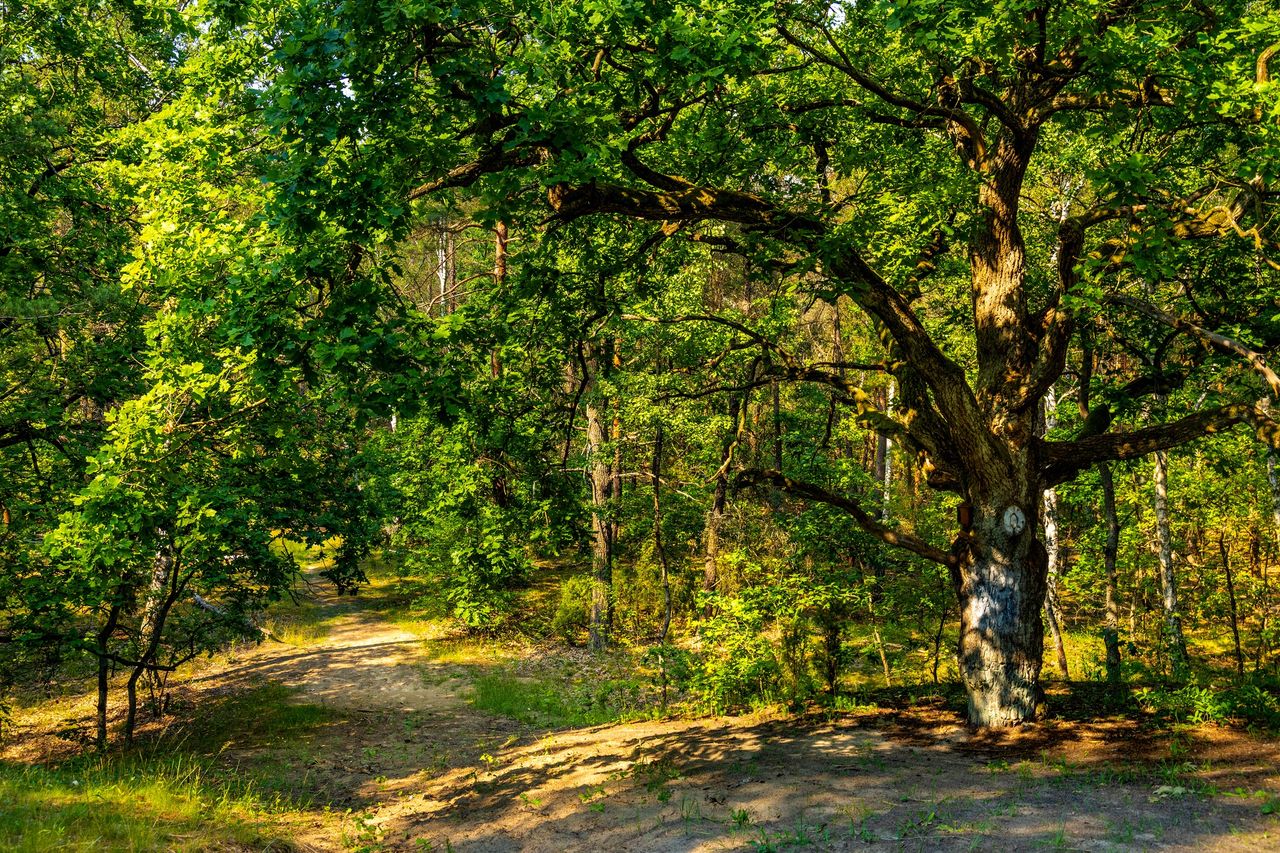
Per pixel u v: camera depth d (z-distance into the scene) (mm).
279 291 7625
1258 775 7641
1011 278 11078
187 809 8086
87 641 12578
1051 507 21672
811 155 11539
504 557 20422
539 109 7262
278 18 7938
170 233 9562
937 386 10734
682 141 11086
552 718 16031
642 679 19156
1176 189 10750
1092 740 9500
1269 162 8078
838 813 7773
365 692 18156
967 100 10133
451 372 7625
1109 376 14305
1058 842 6348
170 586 14984
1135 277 10773
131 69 15312
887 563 14188
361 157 7367
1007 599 10586
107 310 11750
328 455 14336
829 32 10094
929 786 8414
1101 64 8125
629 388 20031
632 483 26656
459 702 17609
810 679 13773
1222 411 9883
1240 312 11477
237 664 20281
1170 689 11812
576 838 8117
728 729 12203
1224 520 21250
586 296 11469
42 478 13180
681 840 7516
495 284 11625
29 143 11211
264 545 12836
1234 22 8555
